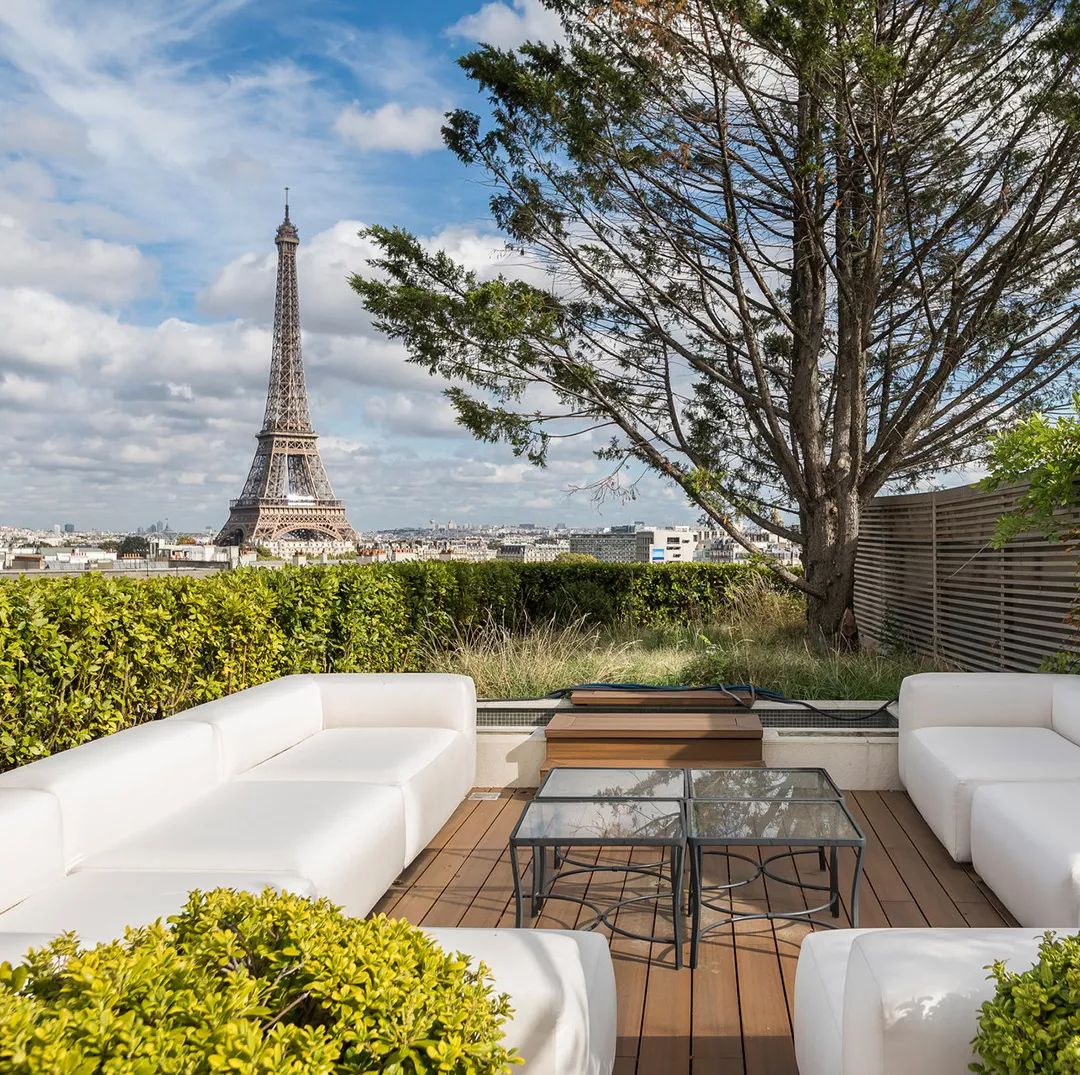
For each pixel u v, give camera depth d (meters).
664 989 2.80
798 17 6.18
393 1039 1.11
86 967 1.13
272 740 3.92
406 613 7.59
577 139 7.50
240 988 1.12
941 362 7.94
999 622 6.23
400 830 3.43
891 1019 1.54
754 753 4.73
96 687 3.97
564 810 3.14
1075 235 7.78
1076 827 2.89
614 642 8.98
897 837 4.16
